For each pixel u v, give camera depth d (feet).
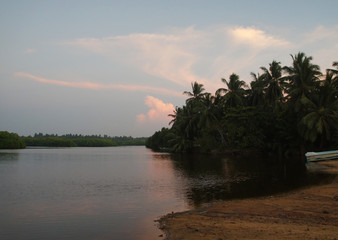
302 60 161.27
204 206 55.16
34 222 45.32
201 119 229.04
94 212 51.55
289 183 80.74
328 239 31.53
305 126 150.30
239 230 37.17
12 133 477.77
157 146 474.08
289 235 33.65
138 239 36.76
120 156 257.14
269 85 204.13
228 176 99.91
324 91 145.48
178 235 37.01
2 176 106.32
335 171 102.89
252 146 200.23
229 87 222.69
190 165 149.48
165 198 64.08
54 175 109.60
